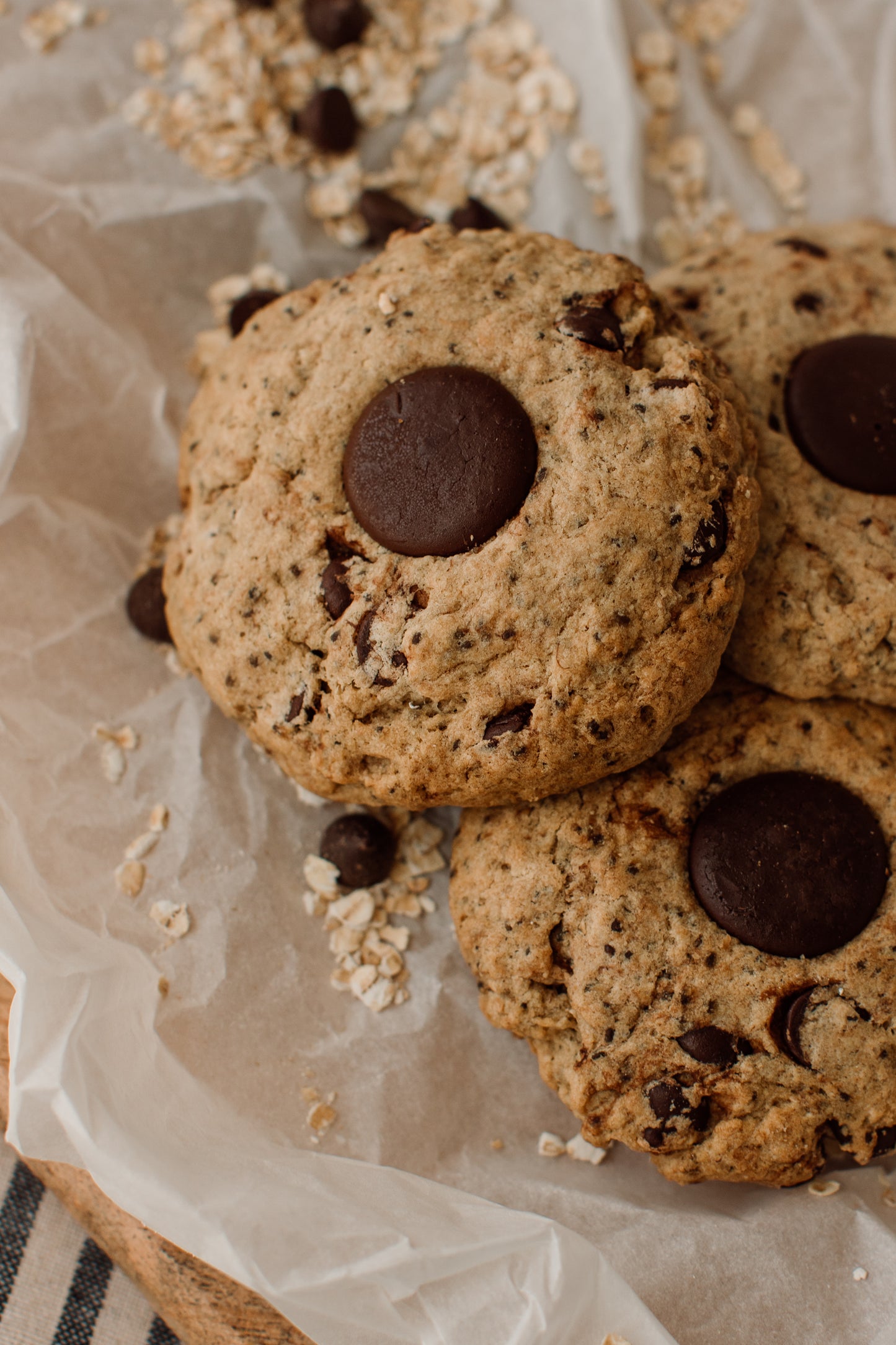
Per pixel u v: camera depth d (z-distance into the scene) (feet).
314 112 1.19
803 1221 0.98
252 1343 0.98
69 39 1.18
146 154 1.17
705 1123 0.97
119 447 1.13
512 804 1.01
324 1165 0.99
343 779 0.99
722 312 1.07
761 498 1.00
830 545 1.01
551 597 0.95
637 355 1.00
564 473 0.96
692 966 0.97
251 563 0.99
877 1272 0.97
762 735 1.01
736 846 0.98
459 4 1.23
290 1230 0.95
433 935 1.06
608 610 0.95
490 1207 0.98
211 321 1.17
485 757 0.96
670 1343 0.94
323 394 0.99
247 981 1.03
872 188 1.25
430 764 0.96
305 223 1.20
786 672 1.01
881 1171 1.01
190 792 1.07
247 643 0.99
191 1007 1.02
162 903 1.04
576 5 1.22
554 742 0.95
